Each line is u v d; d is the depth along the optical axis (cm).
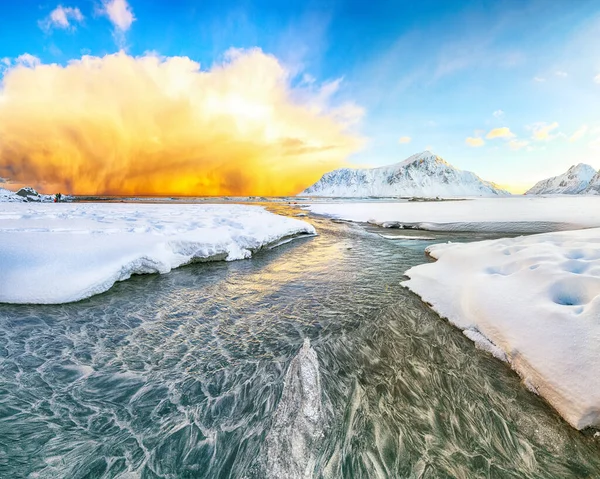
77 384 337
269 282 722
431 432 275
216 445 262
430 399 315
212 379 350
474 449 256
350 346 423
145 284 684
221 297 616
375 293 637
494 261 600
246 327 483
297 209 3800
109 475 234
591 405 255
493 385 331
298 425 283
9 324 467
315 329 475
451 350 405
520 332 358
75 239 749
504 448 256
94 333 454
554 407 284
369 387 336
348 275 780
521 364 337
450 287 577
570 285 388
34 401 309
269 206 4453
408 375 356
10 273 557
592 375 266
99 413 295
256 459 249
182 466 243
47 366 369
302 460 248
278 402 312
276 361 386
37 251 625
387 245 1235
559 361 296
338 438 269
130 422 285
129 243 762
